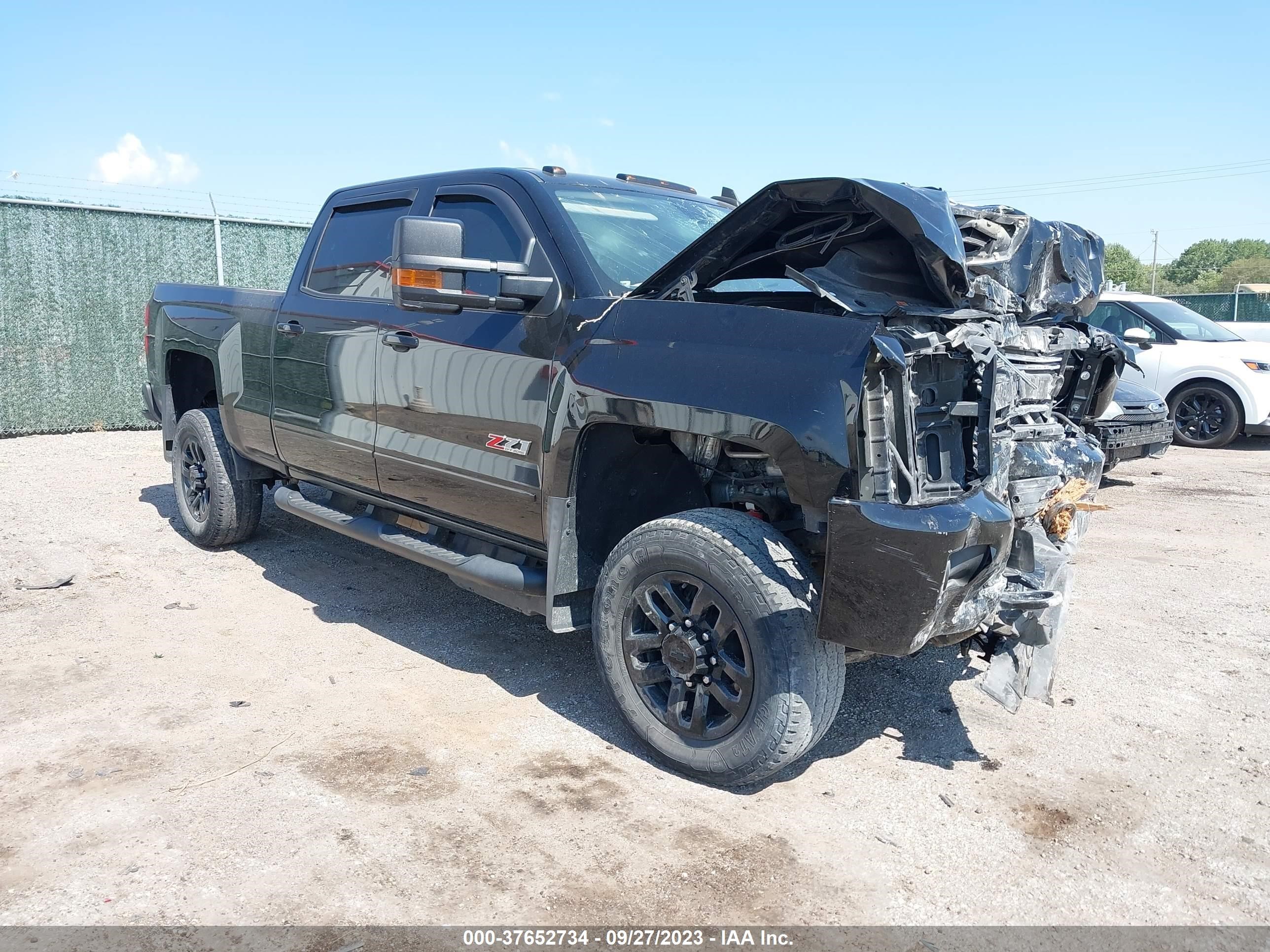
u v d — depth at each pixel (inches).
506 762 122.6
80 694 141.9
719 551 110.8
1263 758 126.6
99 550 222.4
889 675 155.0
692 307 117.0
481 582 141.4
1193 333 443.5
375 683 148.3
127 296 422.0
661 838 105.2
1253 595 198.8
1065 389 151.5
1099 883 98.7
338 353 168.7
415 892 94.3
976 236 125.3
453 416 144.3
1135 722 137.6
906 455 102.3
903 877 99.0
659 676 120.3
